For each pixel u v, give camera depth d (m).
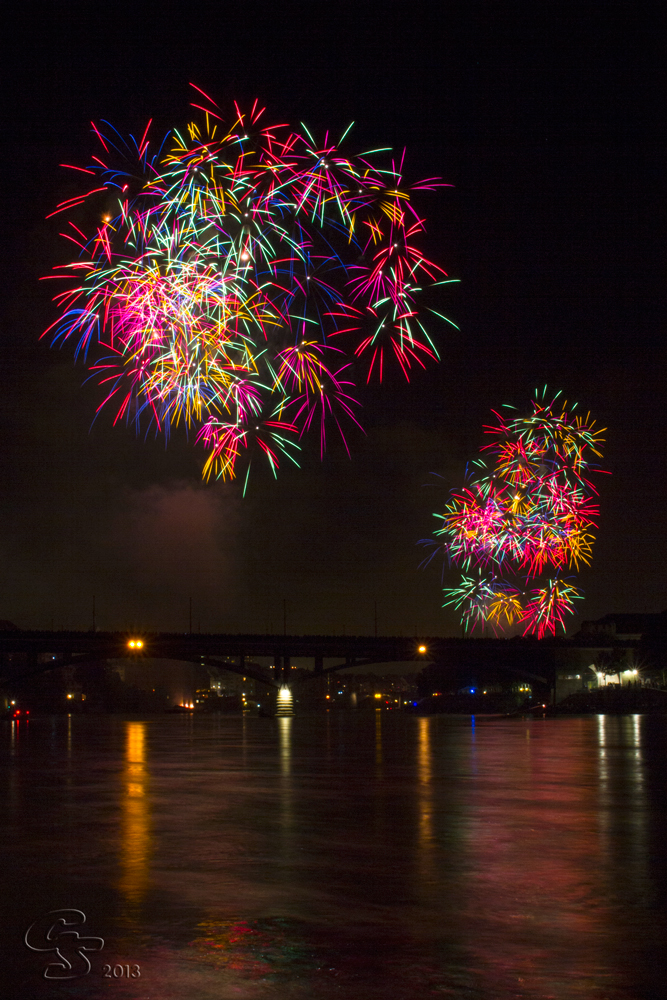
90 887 15.20
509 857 17.64
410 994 10.04
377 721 132.25
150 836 20.44
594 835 20.20
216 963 11.12
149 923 12.93
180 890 14.95
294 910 13.62
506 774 35.28
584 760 42.53
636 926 12.70
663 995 10.02
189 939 12.13
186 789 30.59
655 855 17.80
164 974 10.71
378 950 11.62
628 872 16.19
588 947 11.73
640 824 21.81
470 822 22.27
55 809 25.30
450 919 13.09
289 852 18.31
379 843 19.31
